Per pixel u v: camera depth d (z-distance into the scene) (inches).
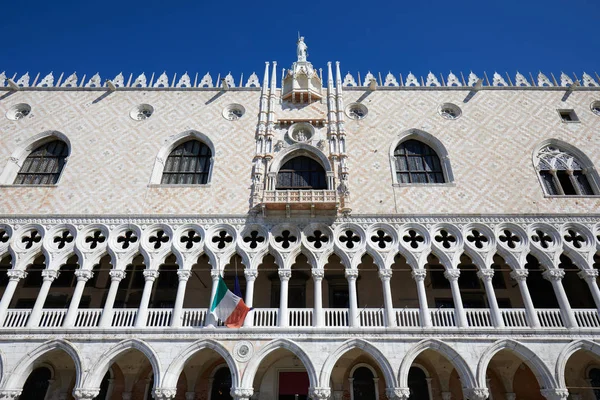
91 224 971.9
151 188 1034.7
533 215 970.1
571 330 830.5
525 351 817.5
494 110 1171.9
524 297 880.3
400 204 996.6
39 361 836.0
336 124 1135.6
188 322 894.4
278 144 1101.1
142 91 1235.2
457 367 808.3
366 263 1093.1
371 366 974.4
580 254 928.3
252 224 972.6
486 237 965.2
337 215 978.7
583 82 1252.5
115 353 823.7
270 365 981.2
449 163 1069.1
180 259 930.7
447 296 1051.3
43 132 1143.6
